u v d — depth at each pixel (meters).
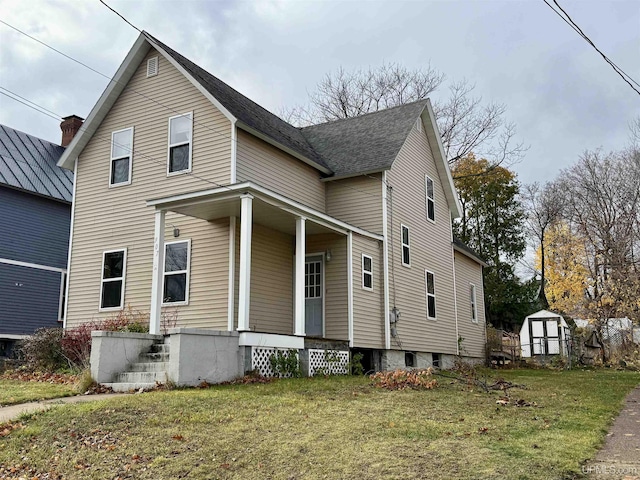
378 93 35.84
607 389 12.59
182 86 14.95
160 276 12.29
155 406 7.79
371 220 16.53
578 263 35.25
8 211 18.53
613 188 31.86
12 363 15.20
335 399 8.88
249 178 14.20
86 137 16.23
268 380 10.86
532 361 24.44
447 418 7.70
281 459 5.77
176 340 9.82
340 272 14.93
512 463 5.53
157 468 5.64
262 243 14.53
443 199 21.30
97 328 13.84
